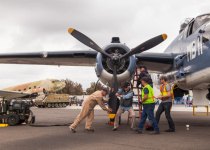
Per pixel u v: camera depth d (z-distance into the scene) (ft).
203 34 23.54
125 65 28.43
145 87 20.62
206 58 22.72
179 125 28.07
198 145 15.23
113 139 17.88
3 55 32.81
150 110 20.58
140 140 17.31
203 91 28.09
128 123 30.73
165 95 21.56
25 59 34.47
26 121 30.42
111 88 25.36
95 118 41.09
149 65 32.48
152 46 27.25
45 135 20.17
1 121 30.14
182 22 31.55
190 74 25.85
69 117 43.34
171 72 31.55
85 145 15.56
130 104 23.27
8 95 29.22
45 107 109.19
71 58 32.63
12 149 14.38
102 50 26.81
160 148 14.34
